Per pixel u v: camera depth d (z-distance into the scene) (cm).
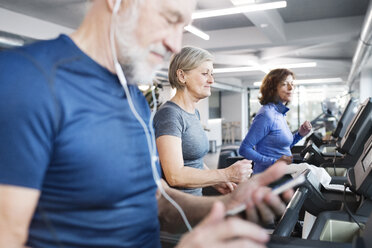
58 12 547
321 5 539
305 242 85
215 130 1477
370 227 79
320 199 136
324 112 590
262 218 60
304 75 1307
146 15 63
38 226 61
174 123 144
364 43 531
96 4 68
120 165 65
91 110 61
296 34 629
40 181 54
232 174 144
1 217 50
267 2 436
